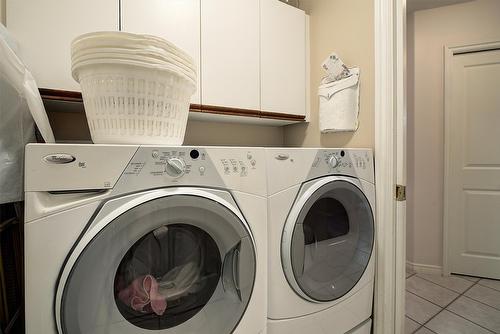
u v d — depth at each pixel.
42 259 0.60
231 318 0.84
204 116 1.49
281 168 0.99
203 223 0.78
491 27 2.18
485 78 2.23
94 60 0.74
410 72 2.46
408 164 2.51
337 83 1.45
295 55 1.63
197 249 0.84
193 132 1.64
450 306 1.86
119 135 0.78
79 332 0.61
